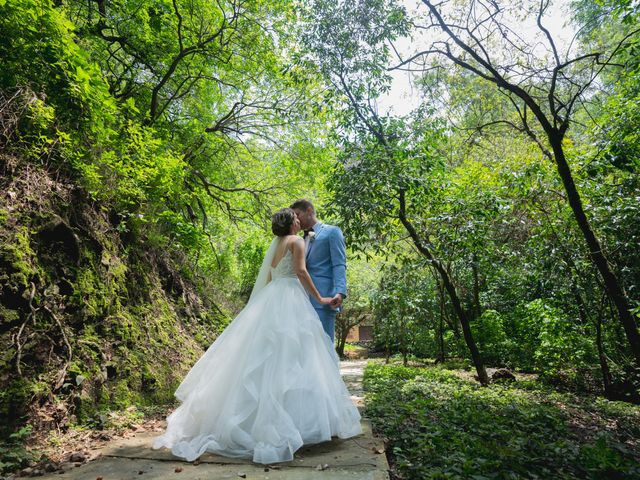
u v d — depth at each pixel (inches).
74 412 137.6
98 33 320.2
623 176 296.2
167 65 380.2
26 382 125.7
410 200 352.2
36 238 151.4
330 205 329.4
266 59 420.5
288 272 131.3
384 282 585.9
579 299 365.4
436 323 635.5
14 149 154.3
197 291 332.5
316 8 319.0
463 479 93.4
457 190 345.7
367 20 303.4
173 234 305.9
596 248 246.7
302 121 488.7
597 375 380.8
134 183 219.3
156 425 149.2
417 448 117.0
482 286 633.0
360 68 315.0
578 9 331.6
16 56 161.3
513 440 125.8
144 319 209.9
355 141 331.0
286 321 120.3
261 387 111.0
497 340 538.9
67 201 175.5
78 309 160.1
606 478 106.1
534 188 301.0
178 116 410.0
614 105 267.1
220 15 377.1
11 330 130.0
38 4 159.6
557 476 101.9
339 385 124.3
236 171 530.3
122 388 165.0
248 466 99.0
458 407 190.9
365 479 89.7
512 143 470.3
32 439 117.6
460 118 428.8
